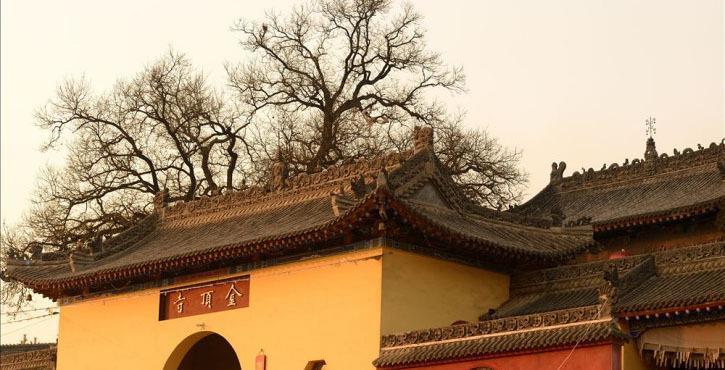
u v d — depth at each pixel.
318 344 39.41
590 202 56.72
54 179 63.00
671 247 49.88
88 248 48.53
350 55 64.94
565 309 35.66
